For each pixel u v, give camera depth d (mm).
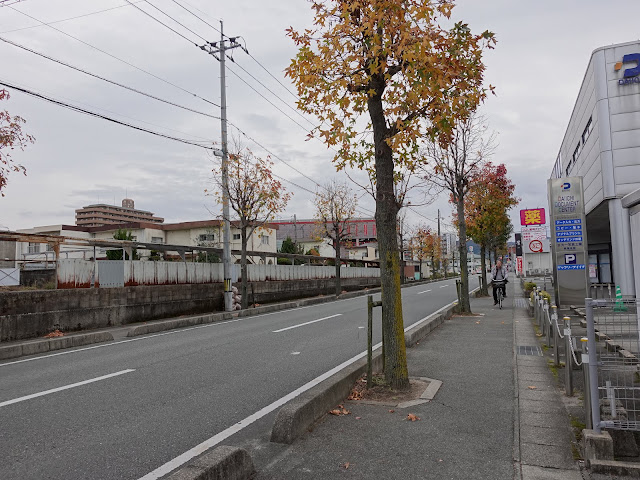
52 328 12148
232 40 18562
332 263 37219
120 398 5824
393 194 5867
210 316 15289
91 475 3635
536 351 8406
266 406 5430
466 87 5566
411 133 4988
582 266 14656
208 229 35812
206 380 6715
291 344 9789
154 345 10188
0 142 9273
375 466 3666
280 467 3688
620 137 18062
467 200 23672
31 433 4582
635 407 4465
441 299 22438
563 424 4543
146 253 31750
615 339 4293
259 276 22766
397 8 4816
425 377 6426
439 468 3611
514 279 53875
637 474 3363
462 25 5598
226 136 18406
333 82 5484
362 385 5918
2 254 27562
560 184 14977
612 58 18312
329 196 28203
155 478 3578
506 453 3875
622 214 17891
